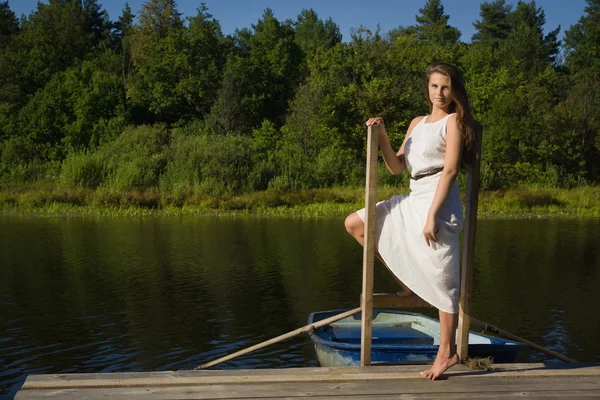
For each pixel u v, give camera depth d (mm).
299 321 8000
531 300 9180
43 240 14750
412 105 34875
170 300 9016
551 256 13016
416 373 3775
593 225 18922
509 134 30812
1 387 5773
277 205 23500
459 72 3641
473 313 8461
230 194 24047
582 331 7645
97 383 3561
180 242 14539
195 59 46062
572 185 31609
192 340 7203
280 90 47188
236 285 10000
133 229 16984
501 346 4500
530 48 60406
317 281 10297
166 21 54312
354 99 33750
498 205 24188
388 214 3830
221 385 3594
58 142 37875
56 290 9586
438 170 3656
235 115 41938
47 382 3555
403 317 6262
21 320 7984
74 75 41000
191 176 25062
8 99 42531
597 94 39125
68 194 23156
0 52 49562
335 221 19312
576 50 55344
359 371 3828
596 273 11180
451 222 3611
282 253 13008
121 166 25734
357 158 32219
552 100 40906
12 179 27094
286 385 3600
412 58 37688
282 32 59812
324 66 39844
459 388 3576
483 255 13141
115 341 7160
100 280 10289
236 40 59156
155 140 30125
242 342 7137
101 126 37625
